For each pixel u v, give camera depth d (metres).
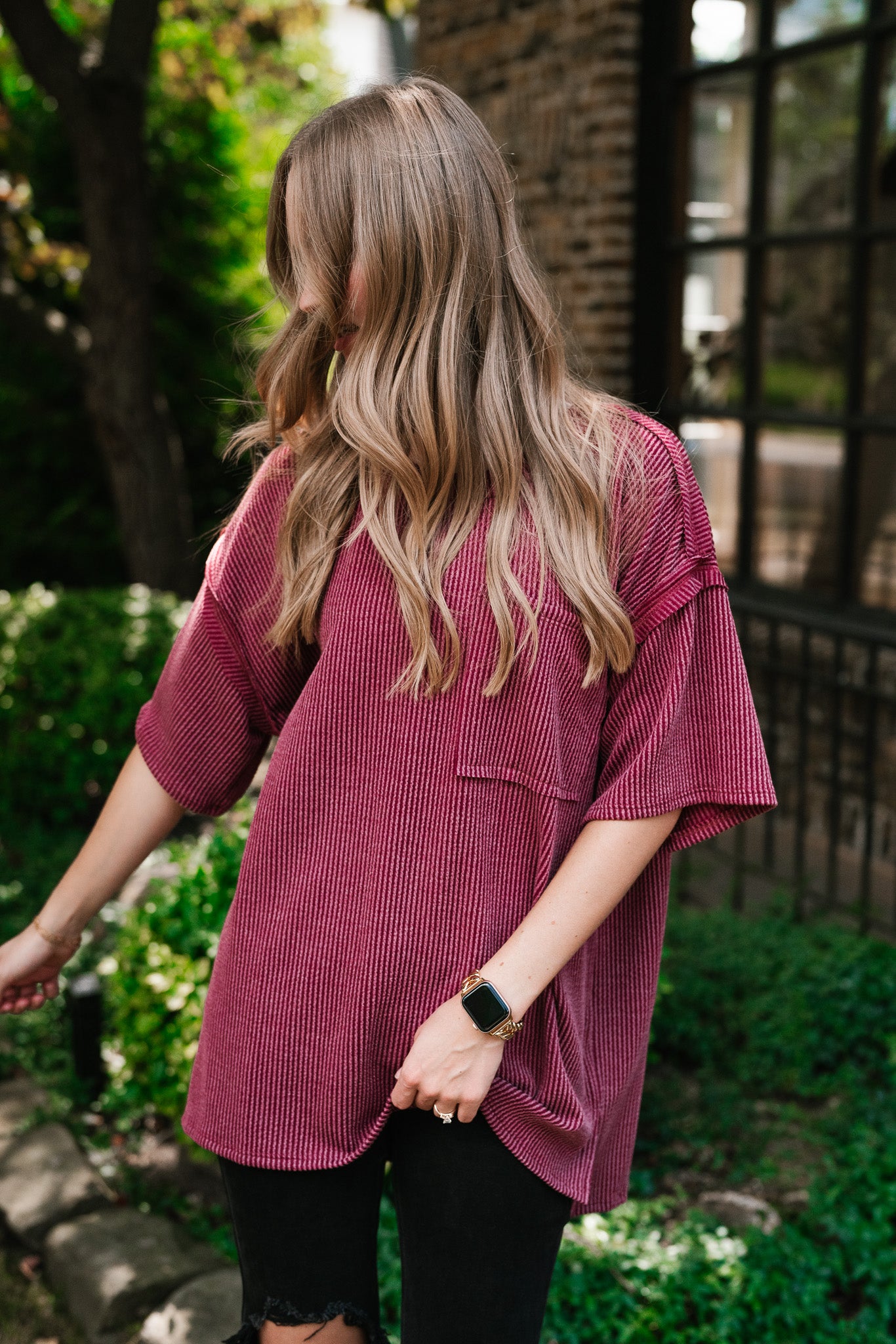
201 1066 1.30
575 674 1.19
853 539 4.37
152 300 6.03
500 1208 1.20
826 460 5.04
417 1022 1.19
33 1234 2.43
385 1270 2.24
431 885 1.18
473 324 1.20
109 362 5.96
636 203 4.85
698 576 1.24
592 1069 1.29
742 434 4.74
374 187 1.17
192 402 7.43
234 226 7.42
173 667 1.39
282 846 1.23
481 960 1.17
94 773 4.71
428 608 1.17
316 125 1.22
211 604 1.35
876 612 4.28
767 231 4.57
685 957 3.30
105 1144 2.78
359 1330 1.29
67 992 2.95
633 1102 1.37
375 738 1.19
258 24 7.76
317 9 7.93
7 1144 2.69
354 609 1.20
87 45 6.19
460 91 5.84
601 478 1.20
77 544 7.37
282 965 1.22
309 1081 1.21
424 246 1.17
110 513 7.37
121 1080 2.84
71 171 7.25
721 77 4.60
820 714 4.38
